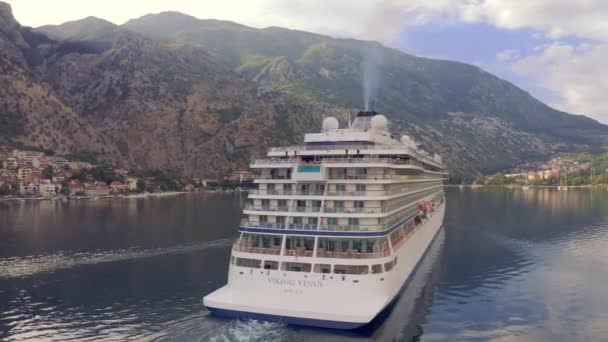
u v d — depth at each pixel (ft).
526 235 416.87
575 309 217.36
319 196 195.00
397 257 203.00
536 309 217.36
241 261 190.39
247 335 169.07
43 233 451.94
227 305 181.06
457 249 352.08
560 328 194.90
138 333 187.52
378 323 188.14
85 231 463.42
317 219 191.11
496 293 241.35
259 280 184.55
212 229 472.03
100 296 241.55
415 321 199.21
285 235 190.80
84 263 319.47
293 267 181.98
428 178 340.59
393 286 192.95
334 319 169.37
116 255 344.49
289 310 174.50
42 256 342.85
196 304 222.89
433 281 262.67
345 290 173.99
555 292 243.40
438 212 415.64
